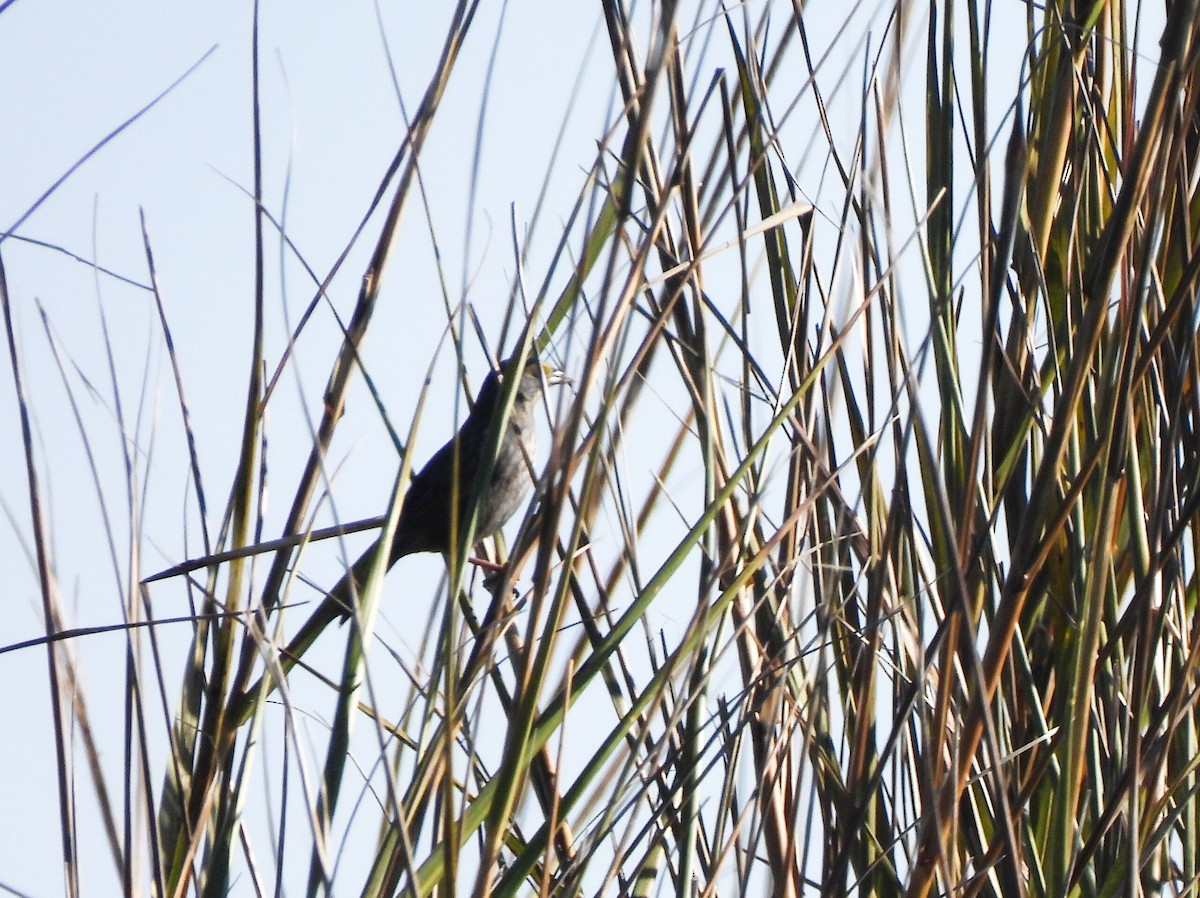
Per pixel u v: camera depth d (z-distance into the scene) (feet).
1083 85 17.49
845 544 17.75
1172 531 16.07
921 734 14.57
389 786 13.06
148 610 15.57
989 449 17.52
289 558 16.57
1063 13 17.79
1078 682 15.81
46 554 15.53
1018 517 17.44
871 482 17.40
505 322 15.74
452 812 13.55
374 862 14.61
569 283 16.38
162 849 15.85
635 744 15.06
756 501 16.05
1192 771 16.72
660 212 14.87
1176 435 15.60
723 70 15.61
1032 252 17.08
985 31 17.34
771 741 15.74
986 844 17.11
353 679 15.28
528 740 14.19
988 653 15.80
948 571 16.33
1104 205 18.54
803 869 15.43
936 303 15.17
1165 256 17.51
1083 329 15.62
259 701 15.23
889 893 16.56
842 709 17.53
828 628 15.87
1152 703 16.52
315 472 16.87
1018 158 15.61
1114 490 15.61
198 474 16.78
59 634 15.21
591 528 16.69
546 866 13.92
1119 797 15.28
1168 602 15.84
